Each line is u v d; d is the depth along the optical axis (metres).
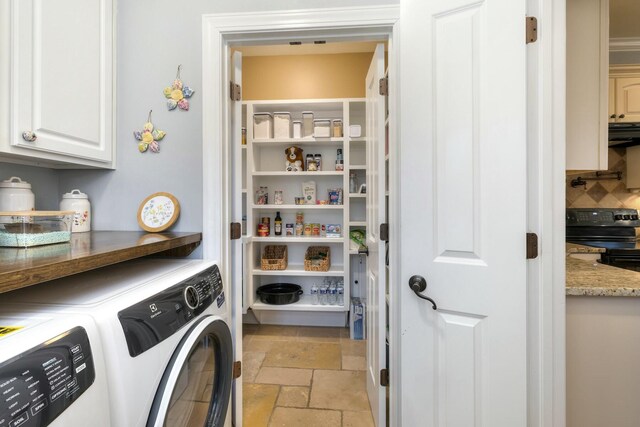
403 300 1.16
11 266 0.63
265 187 2.81
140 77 1.38
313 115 2.72
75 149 1.17
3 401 0.43
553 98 1.00
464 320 1.07
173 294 0.85
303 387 1.85
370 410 1.65
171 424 0.76
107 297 0.73
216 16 1.34
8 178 1.23
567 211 2.34
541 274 1.01
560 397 1.04
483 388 1.05
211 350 1.04
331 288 2.65
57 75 1.09
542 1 0.98
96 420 0.56
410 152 1.12
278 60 2.76
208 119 1.35
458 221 1.06
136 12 1.38
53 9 1.07
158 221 1.35
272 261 2.60
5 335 0.51
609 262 1.91
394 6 1.27
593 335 1.10
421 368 1.14
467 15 1.03
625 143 2.39
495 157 1.00
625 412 1.09
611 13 2.06
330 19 1.29
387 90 1.39
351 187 2.61
